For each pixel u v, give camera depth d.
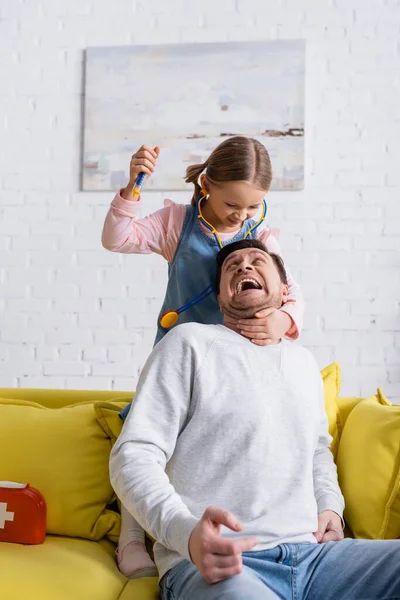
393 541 1.31
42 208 3.33
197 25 3.31
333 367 1.86
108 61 3.32
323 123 3.24
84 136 3.32
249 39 3.28
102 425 1.67
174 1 3.33
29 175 3.35
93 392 1.94
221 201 1.62
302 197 3.23
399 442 1.58
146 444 1.28
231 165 1.58
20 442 1.65
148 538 1.61
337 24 3.25
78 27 3.37
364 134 3.23
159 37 3.32
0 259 3.33
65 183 3.34
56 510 1.59
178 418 1.33
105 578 1.40
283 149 3.22
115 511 1.70
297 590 1.26
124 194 1.70
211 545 1.04
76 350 3.28
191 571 1.20
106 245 1.75
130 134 3.29
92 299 3.29
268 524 1.28
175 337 1.41
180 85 3.28
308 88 3.26
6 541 1.52
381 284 3.19
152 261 3.28
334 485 1.53
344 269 3.20
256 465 1.32
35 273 3.32
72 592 1.30
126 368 3.26
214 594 1.10
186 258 1.71
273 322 1.49
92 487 1.62
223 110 3.25
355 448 1.65
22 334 3.30
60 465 1.62
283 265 1.66
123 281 3.28
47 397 1.93
